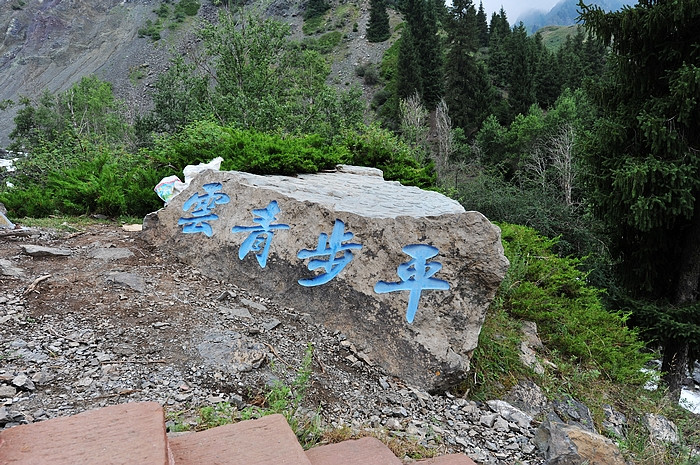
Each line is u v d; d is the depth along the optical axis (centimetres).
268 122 1931
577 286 773
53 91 6238
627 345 687
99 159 980
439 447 344
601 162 1037
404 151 1105
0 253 543
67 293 459
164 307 450
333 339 452
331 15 7156
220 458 211
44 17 8025
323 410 354
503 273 425
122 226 725
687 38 970
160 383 341
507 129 3594
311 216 492
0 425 278
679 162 920
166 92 3130
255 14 2439
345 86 5403
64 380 332
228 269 535
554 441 366
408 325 432
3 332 384
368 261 455
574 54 4591
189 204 588
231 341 397
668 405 579
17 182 1223
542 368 529
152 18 7831
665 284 1090
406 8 5594
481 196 2039
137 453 176
